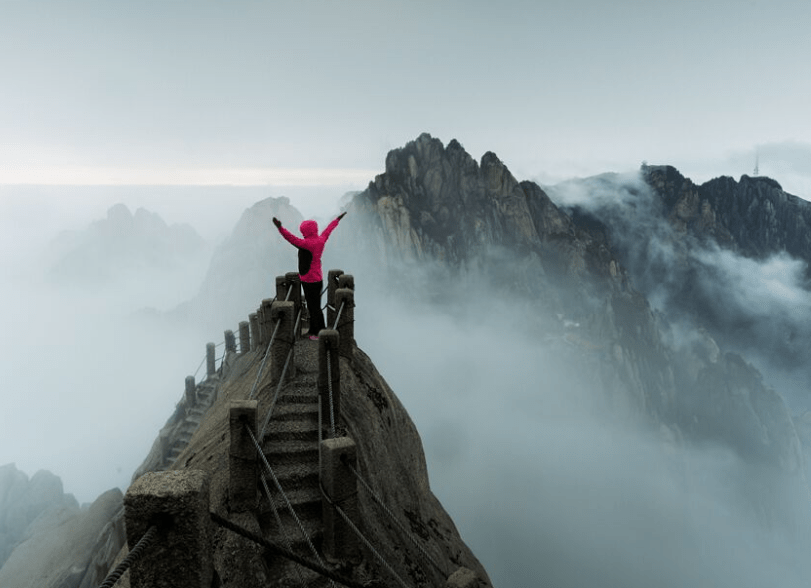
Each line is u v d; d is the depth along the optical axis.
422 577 8.07
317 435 8.31
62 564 19.28
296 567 6.50
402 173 141.75
